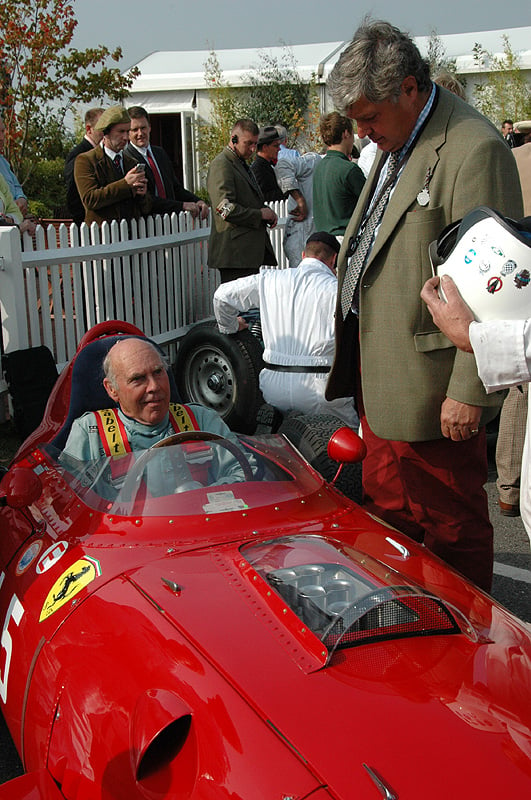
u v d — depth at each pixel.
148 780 1.96
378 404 3.48
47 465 3.62
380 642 2.23
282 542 2.73
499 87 21.42
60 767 2.20
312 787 1.76
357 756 1.83
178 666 2.13
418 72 3.20
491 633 2.38
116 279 7.50
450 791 1.77
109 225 7.50
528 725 1.99
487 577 3.69
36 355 6.24
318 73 21.59
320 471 4.13
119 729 2.07
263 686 2.04
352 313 3.71
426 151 3.26
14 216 7.38
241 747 1.87
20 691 2.58
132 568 2.62
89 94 14.61
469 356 3.11
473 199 3.16
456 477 3.53
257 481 3.09
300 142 21.75
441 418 3.26
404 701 2.00
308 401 5.49
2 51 13.53
